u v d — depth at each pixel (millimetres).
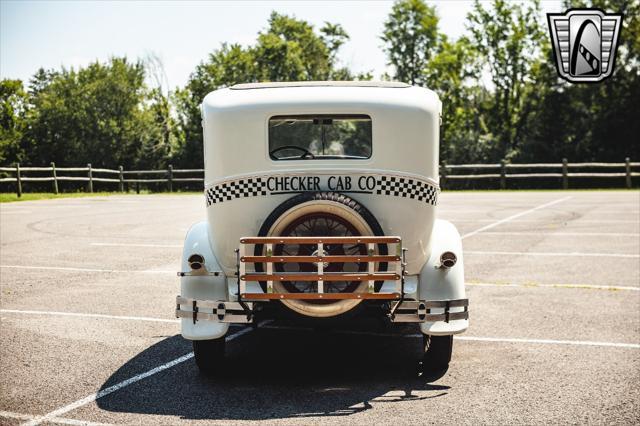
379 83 5738
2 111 58594
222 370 5648
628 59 46250
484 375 5453
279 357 6074
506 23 53719
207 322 5289
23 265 10805
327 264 5137
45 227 15820
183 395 5062
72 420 4570
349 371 5633
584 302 7961
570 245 12180
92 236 14156
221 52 58281
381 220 5336
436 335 5410
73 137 57312
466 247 12148
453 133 51875
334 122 5434
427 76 57625
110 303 8180
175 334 6836
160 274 10016
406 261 5383
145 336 6762
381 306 5191
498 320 7215
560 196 24078
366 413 4648
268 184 5277
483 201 22219
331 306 4934
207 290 5363
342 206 5000
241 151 5289
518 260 10805
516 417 4523
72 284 9312
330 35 66875
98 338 6684
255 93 5434
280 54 59438
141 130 57875
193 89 56438
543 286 8875
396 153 5297
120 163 56719
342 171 5262
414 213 5359
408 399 4922
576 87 46781
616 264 10297
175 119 63344
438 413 4625
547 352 6055
